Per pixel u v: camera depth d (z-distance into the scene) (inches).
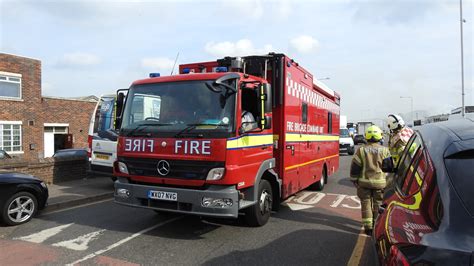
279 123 280.4
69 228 254.2
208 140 211.9
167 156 221.1
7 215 255.8
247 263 189.8
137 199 229.1
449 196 93.7
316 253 206.2
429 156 112.4
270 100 238.5
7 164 387.5
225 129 211.9
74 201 339.0
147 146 229.1
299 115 319.0
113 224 265.0
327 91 432.8
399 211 113.9
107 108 436.5
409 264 82.8
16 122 950.4
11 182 259.3
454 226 86.6
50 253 203.2
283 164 281.0
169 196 216.4
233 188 213.3
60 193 378.9
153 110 236.1
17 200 263.0
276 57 279.0
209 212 207.8
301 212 308.8
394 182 161.2
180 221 271.9
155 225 261.1
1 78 919.7
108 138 423.8
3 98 922.1
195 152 214.2
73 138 1109.1
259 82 240.8
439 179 99.9
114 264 187.2
